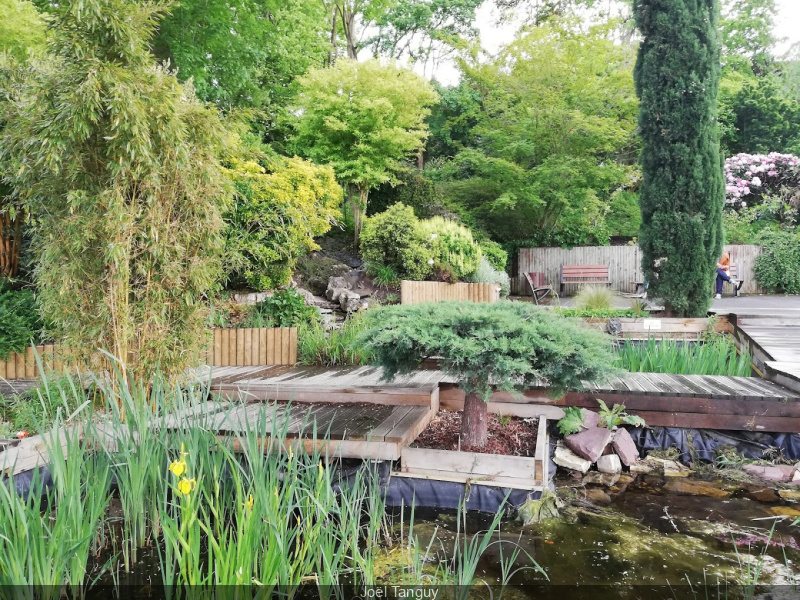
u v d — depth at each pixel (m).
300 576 2.26
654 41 8.43
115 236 3.60
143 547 2.70
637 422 4.30
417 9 23.22
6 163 3.61
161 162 3.72
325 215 8.93
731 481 3.85
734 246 15.40
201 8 10.40
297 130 12.71
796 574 2.54
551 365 3.09
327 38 18.67
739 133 21.08
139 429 2.70
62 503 2.15
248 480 2.50
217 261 4.30
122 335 3.72
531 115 14.45
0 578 1.97
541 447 3.65
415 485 3.39
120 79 3.41
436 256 10.00
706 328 7.44
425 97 12.34
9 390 5.02
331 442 3.43
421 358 3.39
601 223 17.42
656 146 8.54
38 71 3.66
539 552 2.77
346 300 8.74
